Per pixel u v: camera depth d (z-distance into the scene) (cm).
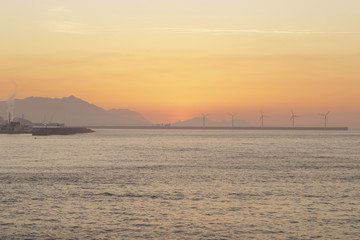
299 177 8219
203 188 6819
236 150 16975
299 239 4156
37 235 4225
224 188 6831
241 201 5775
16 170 9281
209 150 16925
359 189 6775
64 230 4384
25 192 6366
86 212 5094
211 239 4150
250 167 10119
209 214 5034
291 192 6475
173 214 5025
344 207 5416
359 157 13238
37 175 8381
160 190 6606
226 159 12438
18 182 7388
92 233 4297
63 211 5134
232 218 4862
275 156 13638
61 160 11875
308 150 16962
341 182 7556
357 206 5472
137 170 9369
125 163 11056
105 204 5531
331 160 12119
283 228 4488
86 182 7425
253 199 5912
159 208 5325
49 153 14600
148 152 15525
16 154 14025
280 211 5191
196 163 11125
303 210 5247
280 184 7288
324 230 4425
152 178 8000
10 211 5109
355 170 9469
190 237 4200
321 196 6150
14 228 4434
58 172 8912
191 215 4988
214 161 11738
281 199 5912
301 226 4562
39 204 5503
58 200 5772
